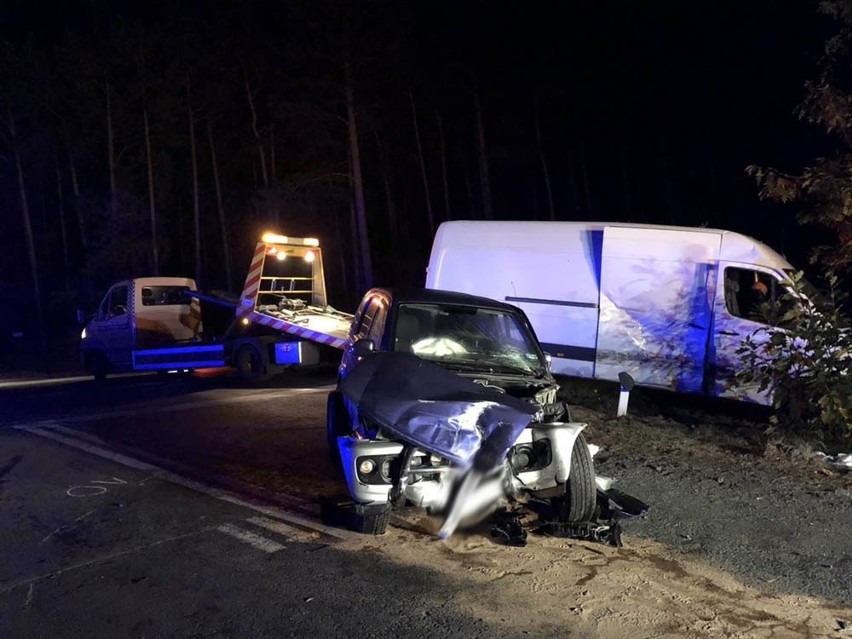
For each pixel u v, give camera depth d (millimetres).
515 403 5730
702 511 6777
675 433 9516
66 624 4648
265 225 34594
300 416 10891
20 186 39344
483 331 7219
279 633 4543
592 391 12102
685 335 11156
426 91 35094
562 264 11984
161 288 17641
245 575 5344
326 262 45562
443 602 4961
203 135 40250
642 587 5266
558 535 6027
